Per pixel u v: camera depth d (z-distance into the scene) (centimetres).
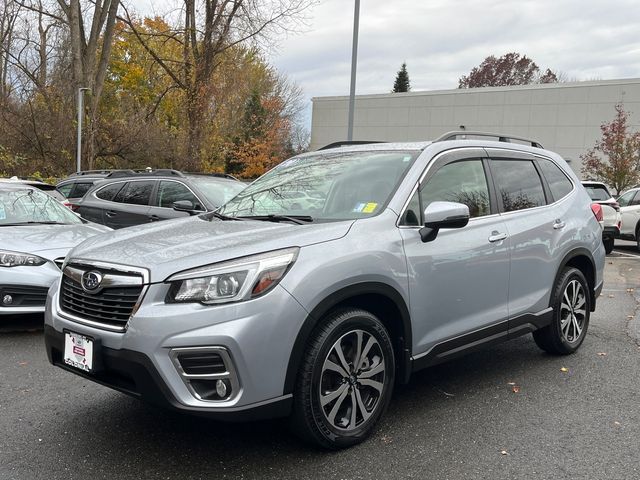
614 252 1567
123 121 2616
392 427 371
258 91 4022
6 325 619
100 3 2214
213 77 2614
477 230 412
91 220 965
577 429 371
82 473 310
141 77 3394
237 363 285
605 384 456
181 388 287
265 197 434
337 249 326
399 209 369
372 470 315
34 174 2002
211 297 289
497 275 424
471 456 333
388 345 352
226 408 287
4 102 2248
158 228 388
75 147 2261
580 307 533
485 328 418
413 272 360
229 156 3769
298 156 497
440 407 406
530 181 491
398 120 4353
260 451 336
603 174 2727
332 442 328
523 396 429
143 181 941
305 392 310
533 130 3812
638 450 342
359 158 434
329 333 316
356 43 1705
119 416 385
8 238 596
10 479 302
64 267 355
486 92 3969
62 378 458
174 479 304
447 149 422
